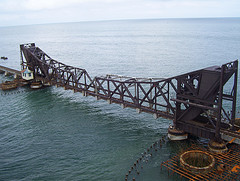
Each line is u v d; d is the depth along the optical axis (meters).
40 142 45.53
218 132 37.50
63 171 36.53
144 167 36.44
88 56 151.12
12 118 57.53
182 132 42.84
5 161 39.56
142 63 121.25
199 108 39.78
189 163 35.44
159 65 114.69
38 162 39.09
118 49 179.38
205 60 121.00
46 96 73.81
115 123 52.59
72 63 129.75
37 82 83.50
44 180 34.62
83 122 53.78
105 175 35.09
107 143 44.03
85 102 67.56
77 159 39.53
